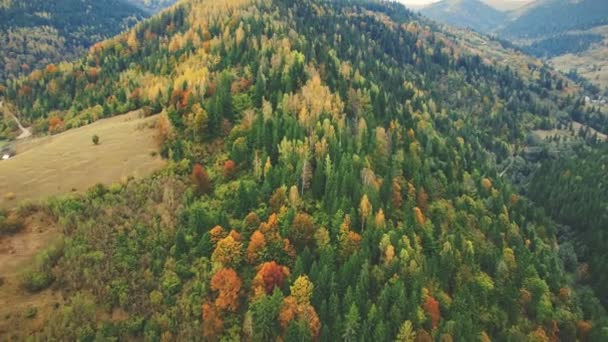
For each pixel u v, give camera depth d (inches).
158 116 7431.1
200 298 4407.0
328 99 7017.7
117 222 5108.3
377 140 6579.7
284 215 5000.0
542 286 5413.4
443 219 5994.1
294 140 5885.8
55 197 5492.1
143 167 6131.9
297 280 4338.1
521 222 6899.6
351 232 4928.6
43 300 4355.3
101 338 3988.7
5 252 4817.9
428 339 4298.7
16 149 7721.5
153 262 4694.9
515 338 4783.5
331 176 5413.4
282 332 4195.4
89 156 6446.9
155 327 4160.9
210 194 5556.1
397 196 5713.6
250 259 4672.7
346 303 4365.2
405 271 4771.2
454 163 7416.3
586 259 7224.4
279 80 7411.4
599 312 5757.9
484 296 5068.9
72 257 4655.5
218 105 6584.6
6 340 4003.4
